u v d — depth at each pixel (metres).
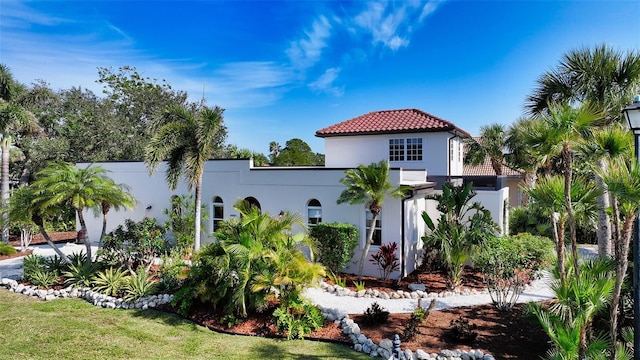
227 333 10.20
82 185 14.06
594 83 11.20
